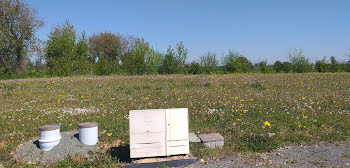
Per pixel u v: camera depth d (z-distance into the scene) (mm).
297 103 8656
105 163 4766
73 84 15812
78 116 7812
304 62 26719
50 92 12602
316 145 5520
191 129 6551
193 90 12172
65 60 25562
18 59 29859
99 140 5820
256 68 28016
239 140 5719
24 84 16281
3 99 10953
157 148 4836
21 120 7441
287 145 5551
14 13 28406
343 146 5426
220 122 7027
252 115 7535
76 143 5516
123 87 13883
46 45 26828
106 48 50406
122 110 8508
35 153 5137
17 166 4703
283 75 20547
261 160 4816
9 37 28500
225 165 4625
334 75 20062
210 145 5422
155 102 9578
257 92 11406
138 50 27375
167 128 4855
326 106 8383
